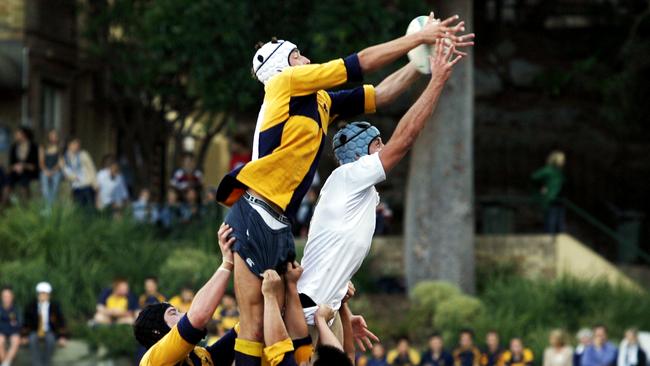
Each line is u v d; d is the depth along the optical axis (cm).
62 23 10019
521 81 11188
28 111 9388
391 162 1984
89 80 10475
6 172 8575
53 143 8325
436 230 8181
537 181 8919
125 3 9519
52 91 9906
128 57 9612
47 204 7969
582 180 10769
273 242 1902
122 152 11188
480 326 7194
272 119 1905
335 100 2088
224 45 8356
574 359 6525
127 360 6788
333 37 7631
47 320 6819
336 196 1994
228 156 12025
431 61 1983
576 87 10681
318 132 1941
